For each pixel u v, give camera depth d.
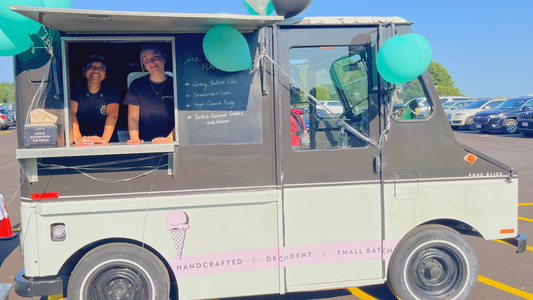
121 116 4.28
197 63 3.22
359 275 3.50
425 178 3.52
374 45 3.45
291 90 3.35
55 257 3.11
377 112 3.45
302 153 3.35
